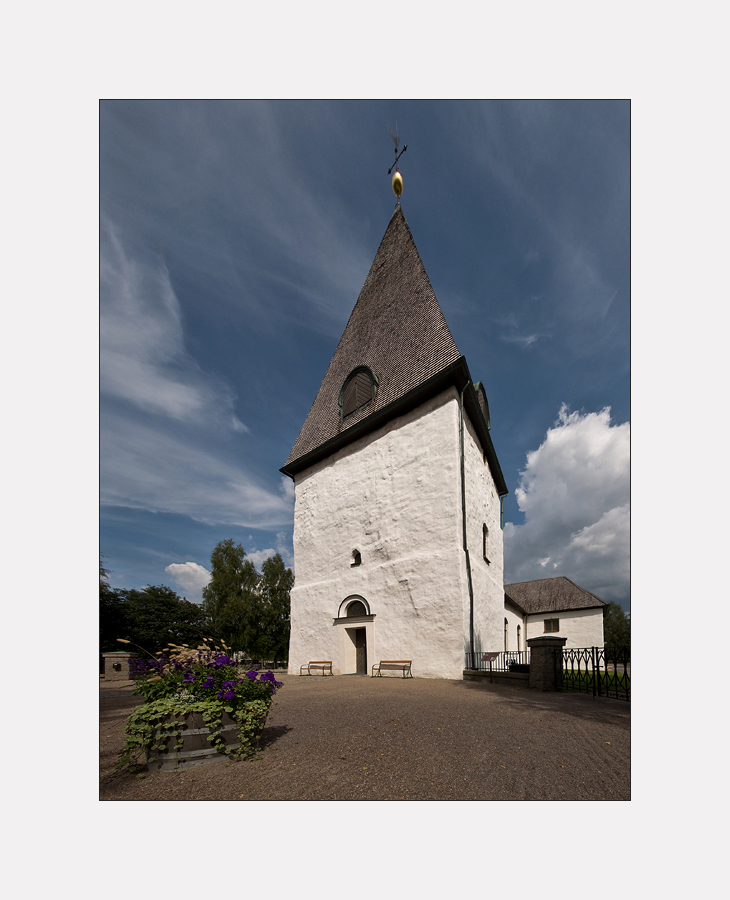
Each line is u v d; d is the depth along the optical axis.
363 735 5.04
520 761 4.07
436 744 4.64
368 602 14.57
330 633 15.80
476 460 16.05
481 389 20.52
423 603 12.80
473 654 12.15
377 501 15.41
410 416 14.98
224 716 4.15
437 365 14.26
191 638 41.62
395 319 17.84
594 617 34.97
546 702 7.47
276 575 35.50
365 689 9.70
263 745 4.61
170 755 3.84
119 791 3.39
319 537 17.72
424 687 9.85
